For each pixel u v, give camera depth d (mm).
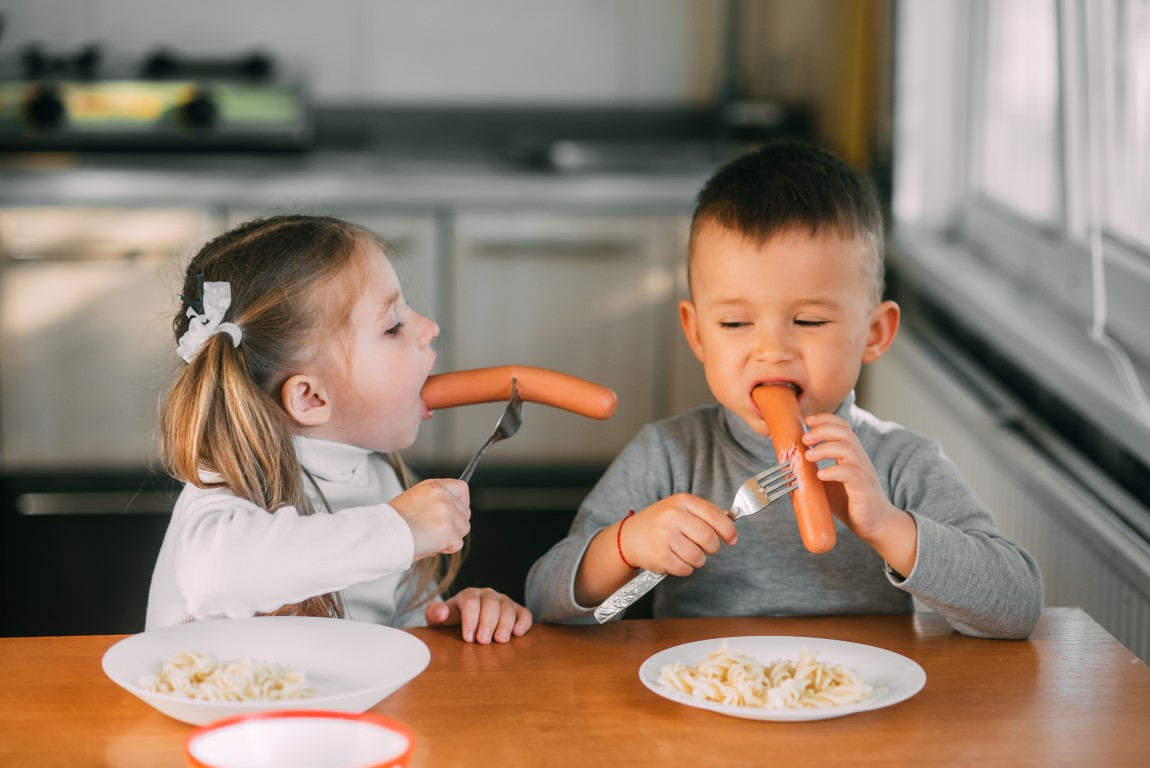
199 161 3457
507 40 4039
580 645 1103
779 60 3844
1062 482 1720
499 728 920
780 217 1174
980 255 2762
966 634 1131
